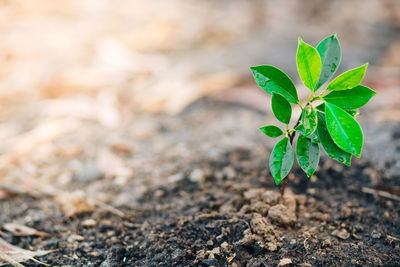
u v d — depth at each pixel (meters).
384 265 0.69
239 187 0.79
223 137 0.94
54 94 1.20
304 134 0.65
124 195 0.81
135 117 1.10
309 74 0.66
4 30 1.58
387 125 0.90
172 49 1.57
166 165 0.86
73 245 0.74
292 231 0.73
